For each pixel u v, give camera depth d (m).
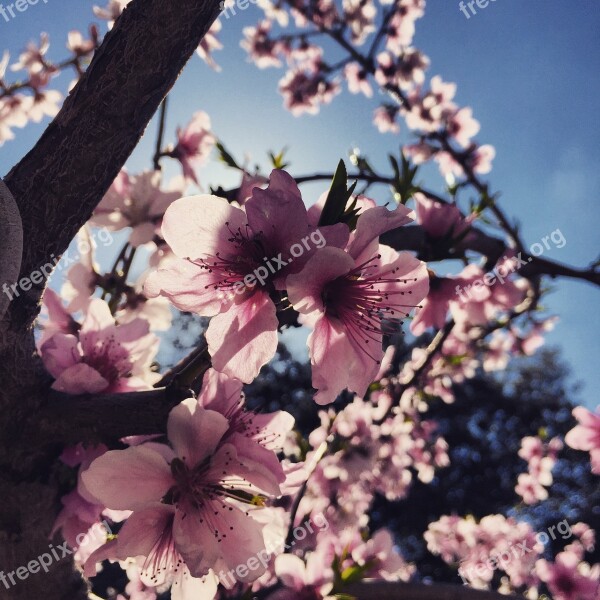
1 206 0.15
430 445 0.66
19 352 0.18
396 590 0.24
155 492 0.15
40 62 0.38
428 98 0.54
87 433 0.18
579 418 0.40
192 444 0.15
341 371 0.15
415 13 0.57
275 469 0.15
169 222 0.15
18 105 0.38
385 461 0.54
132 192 0.28
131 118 0.18
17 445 0.19
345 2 0.58
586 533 0.60
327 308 0.15
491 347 0.61
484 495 1.63
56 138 0.18
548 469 0.66
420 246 0.23
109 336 0.21
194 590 0.16
